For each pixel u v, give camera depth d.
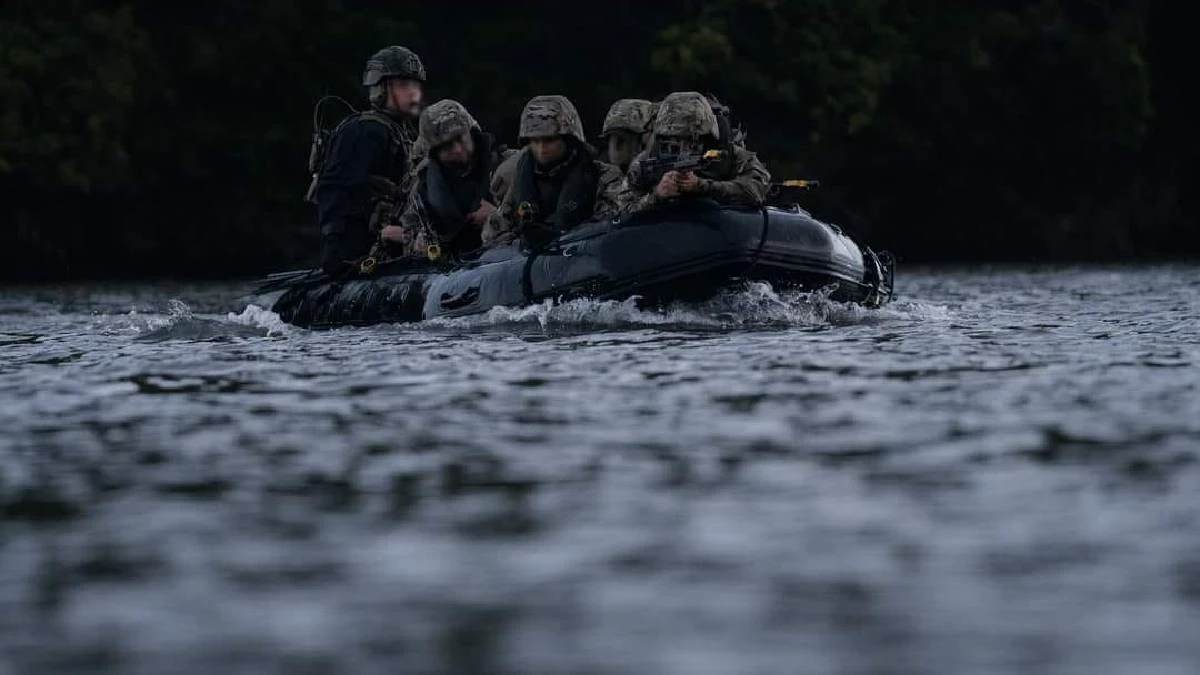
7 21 76.56
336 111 81.25
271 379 22.55
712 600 10.60
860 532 12.28
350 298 35.34
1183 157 101.62
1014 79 94.12
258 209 79.88
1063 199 94.94
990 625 9.95
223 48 80.88
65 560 11.89
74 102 76.19
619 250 30.41
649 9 88.44
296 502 13.70
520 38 86.19
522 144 35.94
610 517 12.90
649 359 23.78
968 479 14.12
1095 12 96.69
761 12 85.88
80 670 9.40
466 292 32.03
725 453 15.57
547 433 16.97
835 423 17.27
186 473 15.14
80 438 17.36
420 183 34.47
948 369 22.14
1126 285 51.28
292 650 9.70
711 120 30.72
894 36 89.31
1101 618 10.03
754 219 30.47
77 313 43.91
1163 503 13.02
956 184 91.94
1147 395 19.23
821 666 9.22
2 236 76.44
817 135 85.88
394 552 11.92
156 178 79.19
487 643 9.77
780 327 29.59
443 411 18.77
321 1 82.75
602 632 9.96
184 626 10.25
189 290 60.25
